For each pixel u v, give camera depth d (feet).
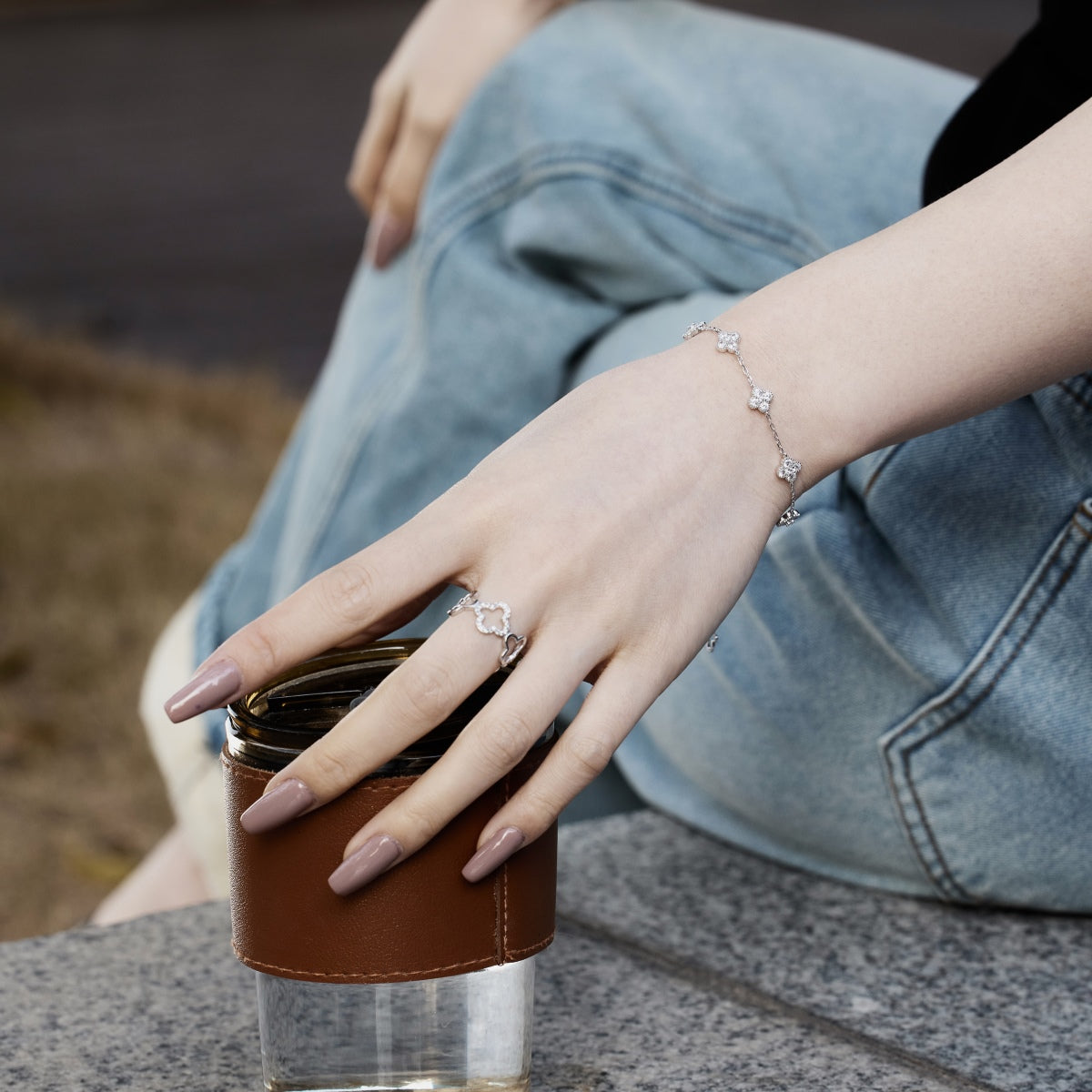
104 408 13.26
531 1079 2.83
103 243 22.09
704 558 2.63
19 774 6.91
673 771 3.50
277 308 18.62
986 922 3.19
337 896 2.58
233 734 2.63
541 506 2.59
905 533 3.05
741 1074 2.83
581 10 3.61
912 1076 2.83
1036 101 3.07
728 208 3.37
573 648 2.58
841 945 3.13
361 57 40.52
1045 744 3.05
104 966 3.10
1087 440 2.97
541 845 2.65
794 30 3.57
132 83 37.40
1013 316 2.68
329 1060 2.63
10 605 8.53
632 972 3.07
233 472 11.25
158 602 8.63
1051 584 3.02
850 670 3.13
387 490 3.59
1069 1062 2.85
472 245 3.54
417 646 2.75
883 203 3.29
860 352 2.68
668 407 2.65
